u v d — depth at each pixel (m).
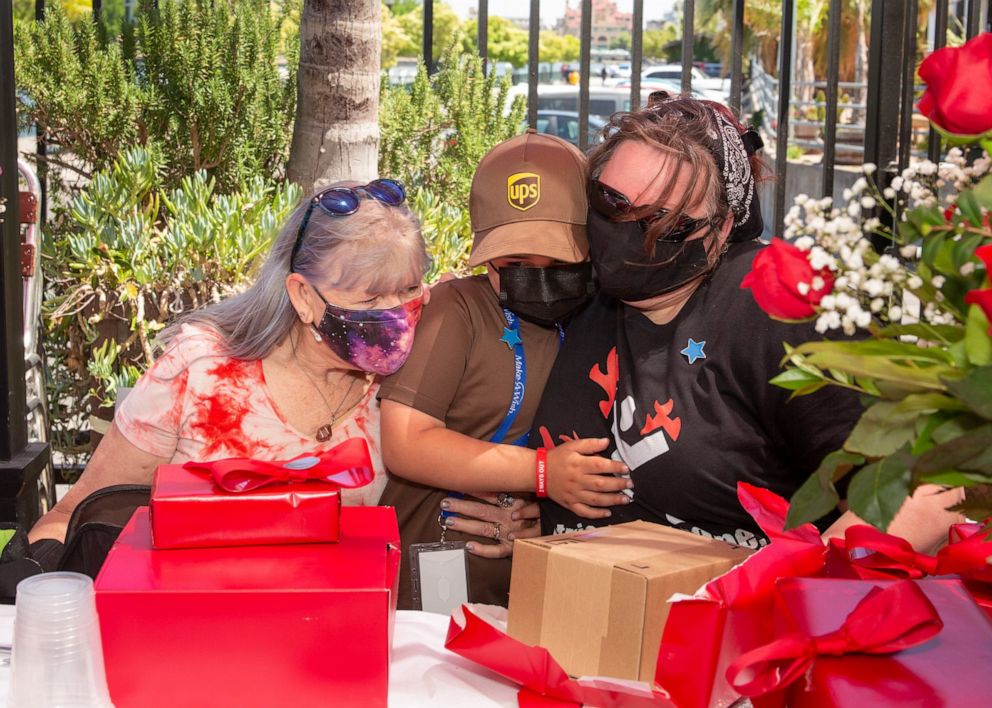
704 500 1.69
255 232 3.65
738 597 1.19
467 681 1.37
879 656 1.06
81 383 3.81
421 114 4.48
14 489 2.83
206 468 1.45
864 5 15.06
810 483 0.96
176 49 4.16
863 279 0.96
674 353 1.70
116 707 1.21
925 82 0.98
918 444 0.90
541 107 11.65
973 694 0.99
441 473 1.84
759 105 16.62
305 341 1.90
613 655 1.30
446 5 22.97
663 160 1.62
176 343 1.96
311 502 1.34
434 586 1.81
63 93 4.02
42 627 1.13
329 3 3.82
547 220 1.82
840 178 10.06
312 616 1.21
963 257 0.92
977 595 1.24
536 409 1.94
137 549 1.33
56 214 4.06
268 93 4.27
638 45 3.65
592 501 1.75
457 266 4.11
